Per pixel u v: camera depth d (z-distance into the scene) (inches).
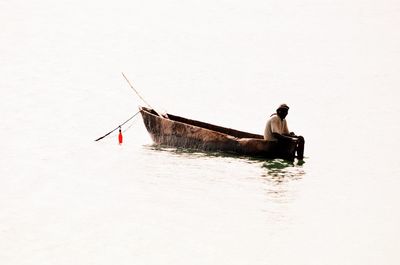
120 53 7308.1
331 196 2255.2
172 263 1664.6
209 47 7573.8
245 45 7613.2
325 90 5137.8
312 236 1854.1
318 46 7372.1
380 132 3572.8
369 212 2082.9
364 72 5861.2
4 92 4899.1
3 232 1882.4
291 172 2593.5
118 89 5290.4
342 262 1700.3
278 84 5492.1
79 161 2760.8
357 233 1900.8
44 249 1756.9
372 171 2632.9
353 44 7342.5
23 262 1668.3
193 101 4869.6
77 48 7578.7
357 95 4859.7
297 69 6146.7
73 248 1758.1
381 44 7263.8
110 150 3002.0
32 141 3196.4
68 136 3361.2
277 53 7076.8
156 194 2255.2
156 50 7485.2
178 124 3034.0
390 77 5590.6
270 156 2783.0
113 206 2122.3
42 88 5152.6
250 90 5290.4
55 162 2736.2
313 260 1696.6
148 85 5556.1
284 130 2861.7
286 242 1828.2
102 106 4473.4
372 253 1750.7
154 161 2753.4
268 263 1694.1
